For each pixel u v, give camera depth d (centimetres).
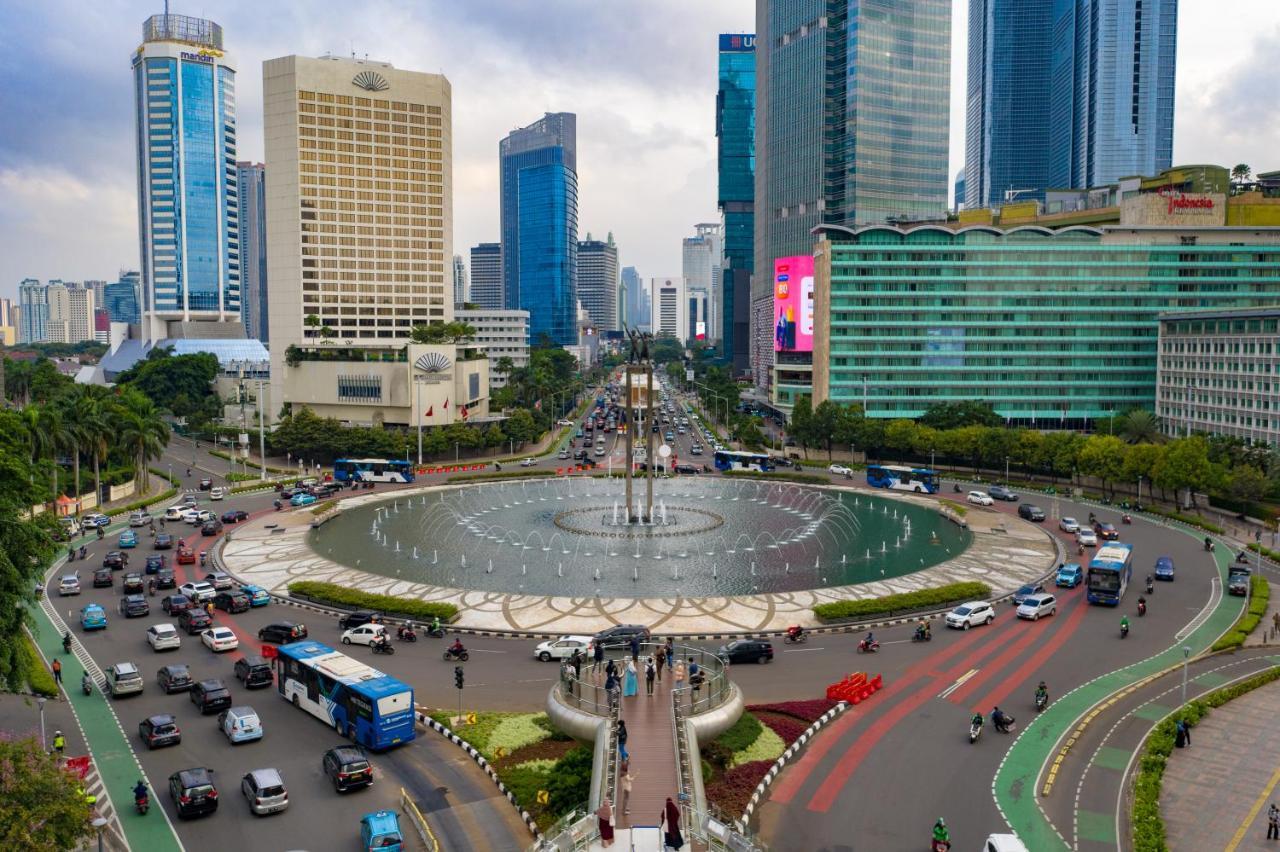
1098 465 19712
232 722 7625
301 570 13638
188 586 12306
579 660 7669
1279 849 6050
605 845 5334
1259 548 14450
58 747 7206
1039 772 7106
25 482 8488
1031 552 14775
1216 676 9181
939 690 8825
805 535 16125
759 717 8012
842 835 6175
